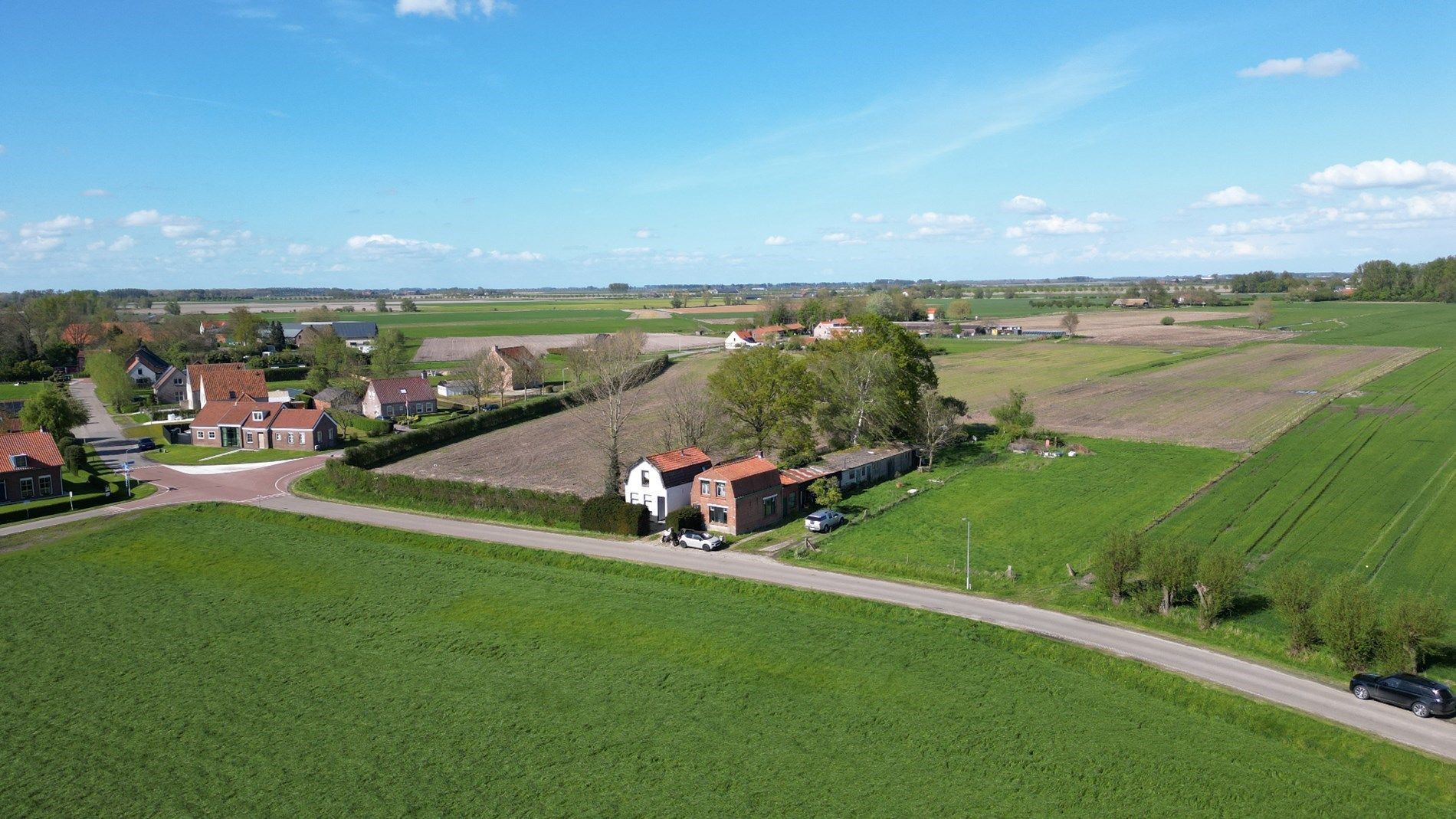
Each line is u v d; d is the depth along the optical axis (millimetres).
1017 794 32500
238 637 47312
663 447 97375
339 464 84375
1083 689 40719
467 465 92625
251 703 39875
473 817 31312
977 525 67000
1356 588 42594
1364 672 40562
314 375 147125
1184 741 36125
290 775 34000
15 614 50906
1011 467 85375
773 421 83062
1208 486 75875
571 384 151625
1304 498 71312
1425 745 34938
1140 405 120125
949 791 32750
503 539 65750
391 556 61656
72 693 40938
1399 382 131625
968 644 45500
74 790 33125
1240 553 58156
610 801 32281
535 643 46125
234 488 84688
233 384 127812
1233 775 33562
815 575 56594
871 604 50375
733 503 65938
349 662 44125
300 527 69938
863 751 35500
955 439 97500
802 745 36000
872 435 91062
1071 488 76938
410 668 43375
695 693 40469
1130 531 63906
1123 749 35375
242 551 63062
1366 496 71250
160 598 53344
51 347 180500
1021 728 37094
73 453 91938
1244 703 38406
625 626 48094
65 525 70000
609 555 61156
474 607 51438
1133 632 46938
